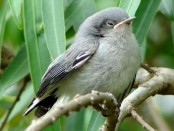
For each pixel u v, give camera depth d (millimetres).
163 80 12312
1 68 15828
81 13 12930
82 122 14773
